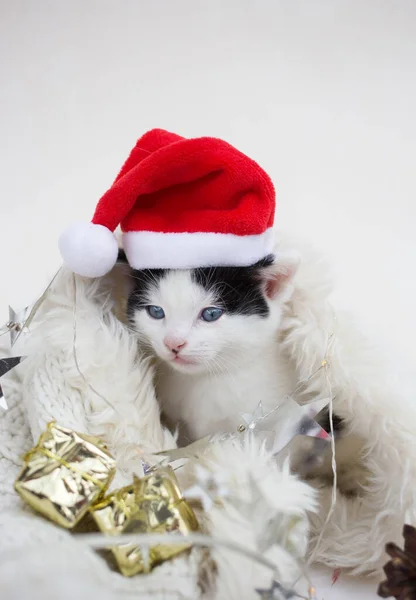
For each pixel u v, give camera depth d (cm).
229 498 29
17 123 66
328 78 66
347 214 65
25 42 66
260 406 36
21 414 35
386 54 66
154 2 66
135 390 34
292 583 28
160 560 27
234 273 36
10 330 35
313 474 36
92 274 34
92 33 66
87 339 34
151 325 37
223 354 37
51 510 28
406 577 26
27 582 23
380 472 33
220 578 27
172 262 34
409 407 32
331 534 33
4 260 60
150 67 66
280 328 37
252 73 66
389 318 54
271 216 35
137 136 66
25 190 64
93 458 30
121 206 34
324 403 33
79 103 66
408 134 66
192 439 39
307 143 66
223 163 33
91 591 24
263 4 66
